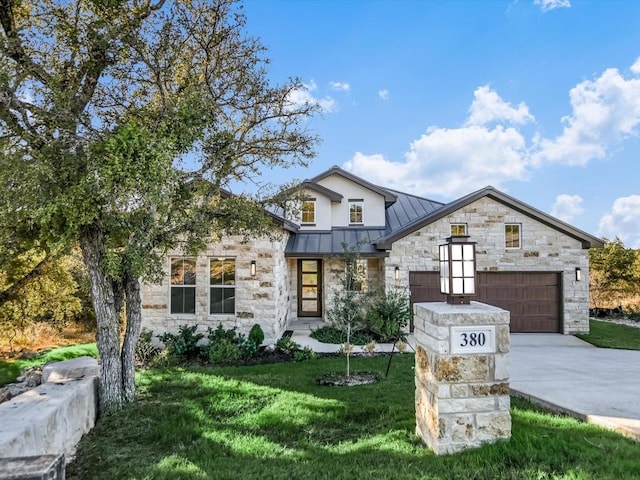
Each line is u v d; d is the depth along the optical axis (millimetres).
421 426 4367
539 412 4965
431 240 13648
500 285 13562
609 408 4926
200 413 5684
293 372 8328
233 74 7547
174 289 11992
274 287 11820
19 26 6047
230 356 9883
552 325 13477
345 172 16141
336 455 4113
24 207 5234
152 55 6508
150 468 4078
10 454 3637
